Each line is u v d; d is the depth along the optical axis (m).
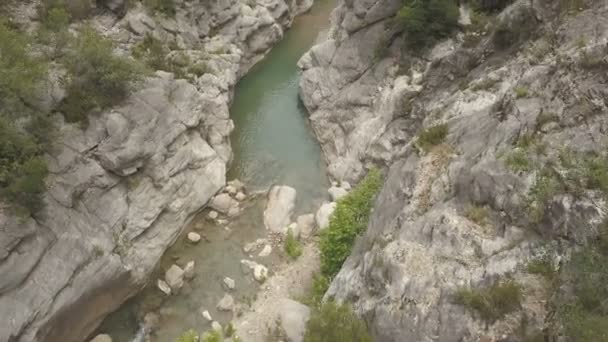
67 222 19.86
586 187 14.09
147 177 23.56
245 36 39.12
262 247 24.20
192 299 21.92
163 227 23.78
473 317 13.70
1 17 25.14
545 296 13.28
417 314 14.70
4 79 19.48
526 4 22.67
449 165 18.39
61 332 19.06
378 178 23.39
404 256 16.31
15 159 19.05
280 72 39.47
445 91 24.95
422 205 18.33
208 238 24.80
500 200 15.79
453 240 15.84
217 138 28.75
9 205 18.25
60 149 20.92
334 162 29.25
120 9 30.22
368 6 32.06
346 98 31.38
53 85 21.95
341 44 33.88
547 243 14.06
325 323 16.08
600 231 13.13
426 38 28.34
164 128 24.39
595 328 11.77
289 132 32.59
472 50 25.05
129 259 21.61
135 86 24.08
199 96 27.12
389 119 27.20
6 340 16.86
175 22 33.22
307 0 48.91
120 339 20.42
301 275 22.53
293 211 26.12
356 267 18.97
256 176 28.81
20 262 17.86
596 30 18.61
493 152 16.88
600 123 15.46
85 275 19.47
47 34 23.91
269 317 20.52
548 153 15.62
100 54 22.95
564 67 17.67
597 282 12.53
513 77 20.81
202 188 26.00
